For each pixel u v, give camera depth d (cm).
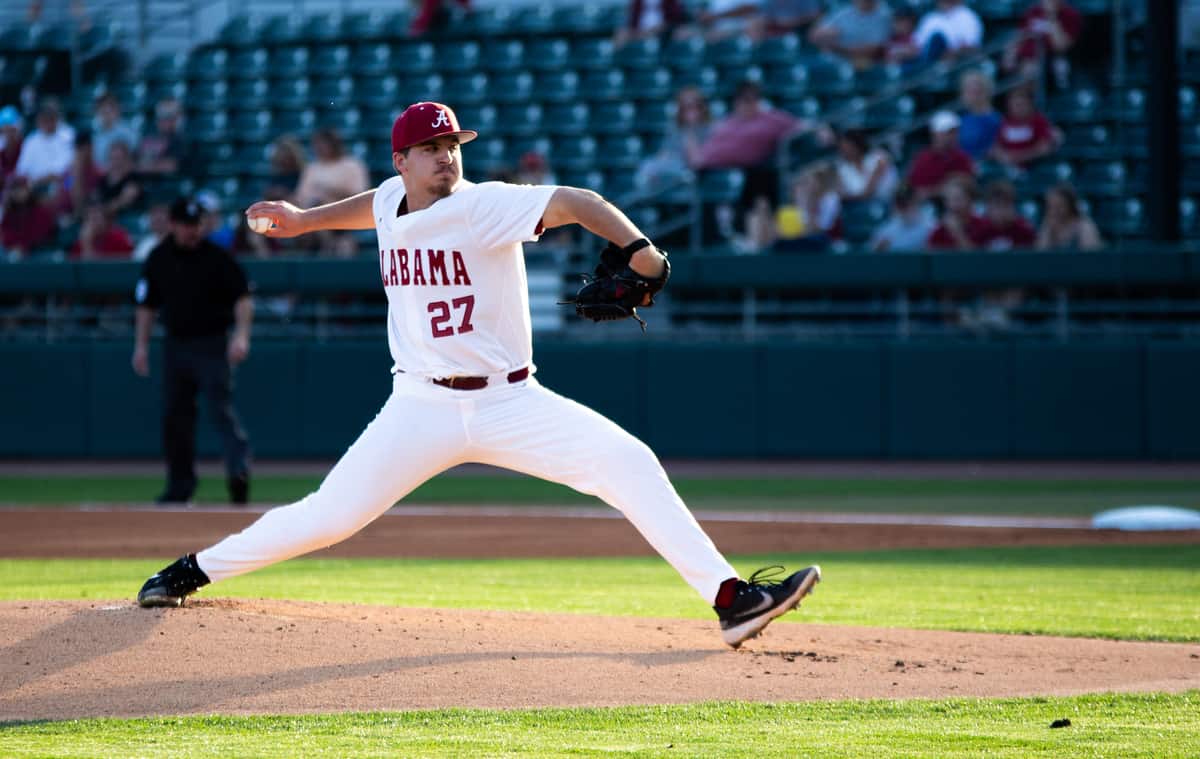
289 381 4906
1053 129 5356
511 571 2616
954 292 4709
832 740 1294
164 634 1616
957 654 1728
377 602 2123
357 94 6650
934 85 5678
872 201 5159
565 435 1580
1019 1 6044
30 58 6862
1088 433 4622
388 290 1598
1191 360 4541
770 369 4762
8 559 2695
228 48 6988
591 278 1532
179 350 3609
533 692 1471
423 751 1245
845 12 6097
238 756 1221
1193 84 5838
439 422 1578
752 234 5028
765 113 5403
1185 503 3838
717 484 4391
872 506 3812
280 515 1658
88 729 1312
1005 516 3572
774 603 1577
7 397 5003
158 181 6022
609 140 6103
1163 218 4588
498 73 6538
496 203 1506
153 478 4581
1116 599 2253
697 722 1365
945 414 4688
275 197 5312
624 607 2128
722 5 6444
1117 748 1266
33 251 5678
